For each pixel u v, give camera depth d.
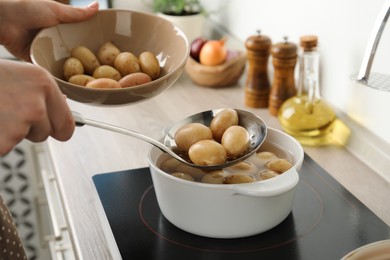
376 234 0.75
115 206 0.84
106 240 0.79
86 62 0.82
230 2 1.55
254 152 0.77
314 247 0.73
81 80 0.78
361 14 1.02
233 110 0.81
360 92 1.06
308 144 1.06
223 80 1.34
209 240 0.75
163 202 0.77
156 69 0.82
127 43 0.88
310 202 0.83
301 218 0.79
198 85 1.38
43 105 0.54
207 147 0.73
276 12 1.32
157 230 0.78
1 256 0.74
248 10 1.45
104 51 0.84
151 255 0.72
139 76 0.78
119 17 0.87
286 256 0.71
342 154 1.03
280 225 0.78
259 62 1.19
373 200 0.87
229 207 0.71
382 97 1.00
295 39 1.26
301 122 1.06
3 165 1.81
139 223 0.79
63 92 0.74
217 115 0.80
